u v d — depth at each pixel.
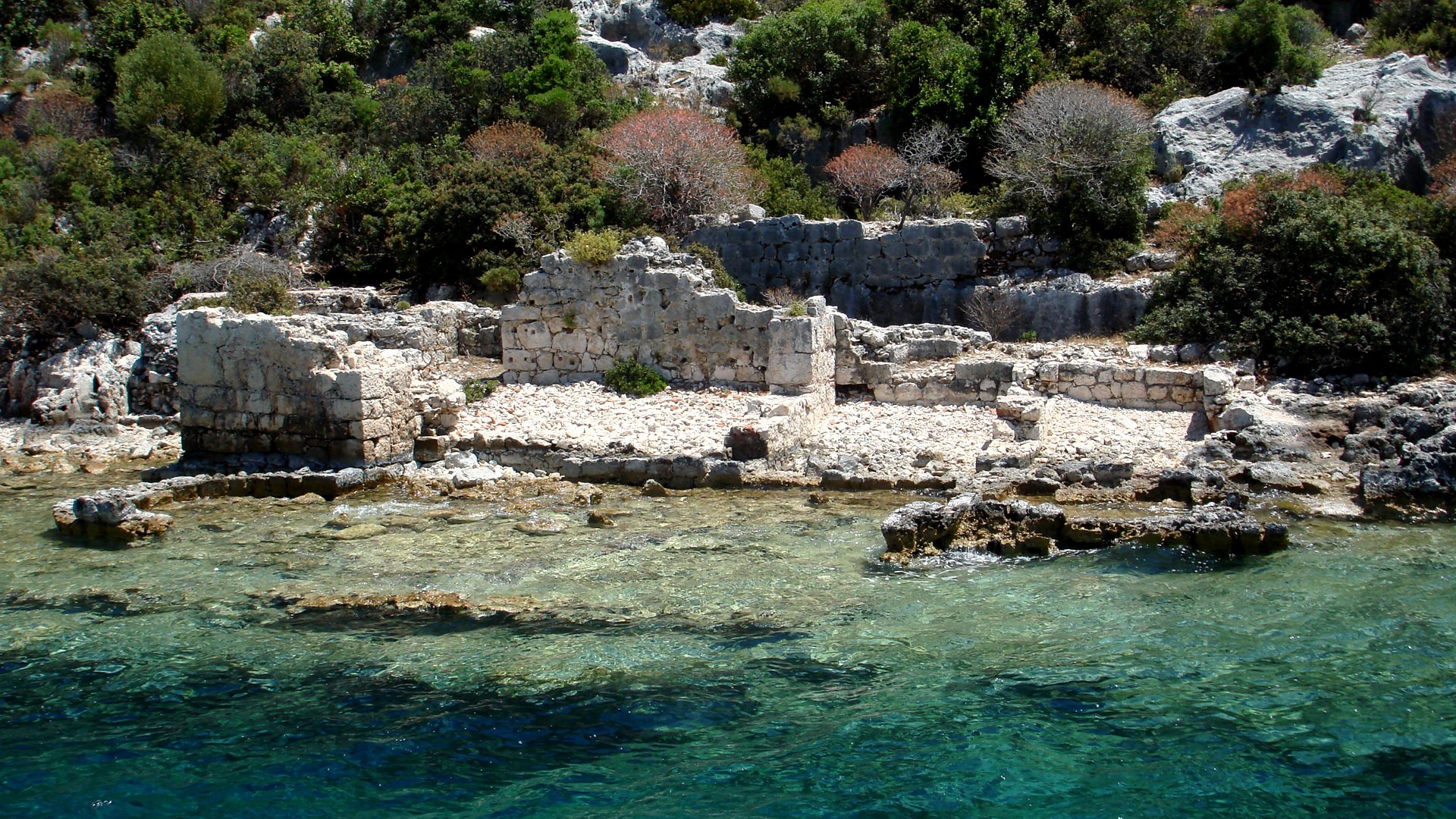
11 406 24.09
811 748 9.47
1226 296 22.69
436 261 29.80
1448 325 21.62
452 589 12.99
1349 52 36.00
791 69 38.72
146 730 9.92
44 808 8.70
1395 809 8.46
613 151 31.05
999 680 10.56
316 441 18.31
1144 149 28.34
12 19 47.69
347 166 35.47
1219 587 12.67
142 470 19.78
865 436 19.70
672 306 21.66
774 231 28.12
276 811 8.68
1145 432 19.28
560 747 9.55
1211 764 9.12
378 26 45.25
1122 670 10.70
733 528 15.30
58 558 14.45
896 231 27.27
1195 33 34.69
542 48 39.88
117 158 36.50
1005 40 33.62
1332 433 18.00
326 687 10.67
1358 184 26.56
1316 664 10.73
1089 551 14.05
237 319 18.70
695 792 8.86
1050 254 27.11
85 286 24.92
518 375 22.73
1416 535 14.34
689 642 11.48
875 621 11.95
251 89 40.44
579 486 17.55
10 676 10.93
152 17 42.69
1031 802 8.65
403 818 8.57
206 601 12.79
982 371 21.34
